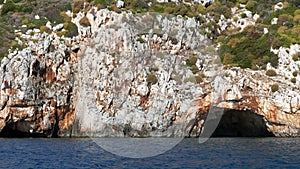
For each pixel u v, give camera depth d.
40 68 151.12
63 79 154.50
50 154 101.38
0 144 120.94
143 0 187.88
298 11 192.88
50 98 150.12
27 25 174.38
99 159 94.19
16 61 146.62
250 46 176.00
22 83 145.00
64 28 170.25
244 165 88.44
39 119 147.38
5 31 168.00
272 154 104.88
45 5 189.00
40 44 155.62
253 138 154.25
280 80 159.38
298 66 163.75
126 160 92.81
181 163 90.00
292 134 155.12
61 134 151.62
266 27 187.38
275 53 170.62
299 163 90.75
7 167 84.00
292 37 174.38
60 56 156.50
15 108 144.38
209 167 85.62
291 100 152.75
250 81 158.75
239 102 158.75
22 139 138.00
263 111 156.88
